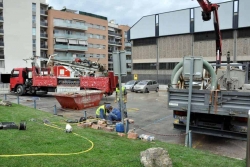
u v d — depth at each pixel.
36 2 51.66
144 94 24.77
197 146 6.84
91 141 5.48
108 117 9.28
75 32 58.62
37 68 21.16
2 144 4.85
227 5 32.78
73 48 57.50
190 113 6.85
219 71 8.81
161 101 18.28
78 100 13.22
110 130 7.38
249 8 31.25
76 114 11.88
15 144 4.91
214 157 5.00
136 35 43.38
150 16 41.34
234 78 8.96
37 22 51.97
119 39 75.94
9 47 48.25
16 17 48.78
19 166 3.83
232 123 6.59
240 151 6.41
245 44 32.28
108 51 70.81
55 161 4.11
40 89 20.41
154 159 3.89
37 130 6.32
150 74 41.19
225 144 7.04
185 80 8.12
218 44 13.68
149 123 10.05
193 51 37.16
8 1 47.88
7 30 47.97
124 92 10.71
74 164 4.02
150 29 41.53
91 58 62.03
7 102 11.59
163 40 40.59
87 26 60.19
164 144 5.90
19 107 11.53
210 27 34.81
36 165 3.89
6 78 47.38
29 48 50.44
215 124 6.84
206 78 7.80
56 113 11.22
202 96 6.51
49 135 5.82
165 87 34.53
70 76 19.77
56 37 55.09
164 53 40.59
